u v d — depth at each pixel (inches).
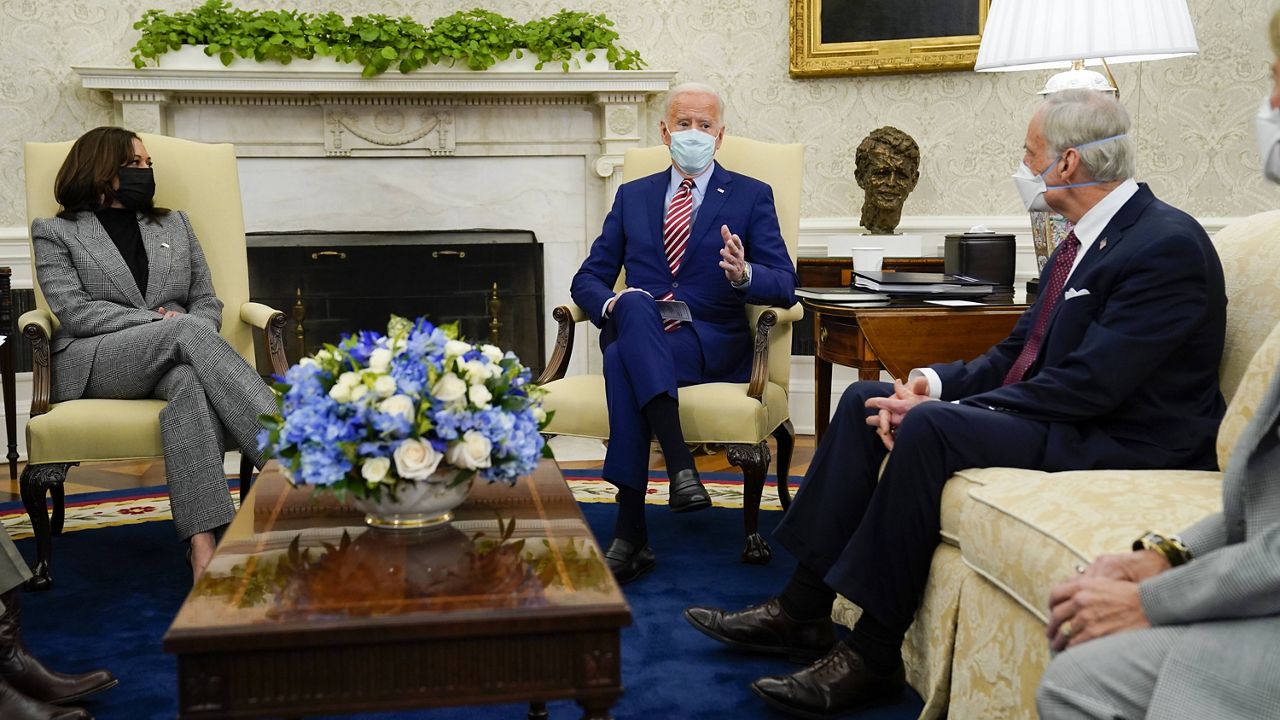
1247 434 49.9
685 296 120.5
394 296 182.5
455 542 61.2
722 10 180.5
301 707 49.6
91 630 94.2
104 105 172.1
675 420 104.6
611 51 175.3
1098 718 47.9
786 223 126.3
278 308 179.8
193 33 167.8
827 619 86.3
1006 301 114.2
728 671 85.6
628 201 126.0
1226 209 167.2
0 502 140.4
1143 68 167.2
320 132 177.9
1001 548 65.8
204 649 48.1
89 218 114.7
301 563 57.7
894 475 75.9
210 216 123.5
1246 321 78.7
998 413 77.6
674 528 126.9
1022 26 108.0
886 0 173.3
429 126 179.8
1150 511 62.2
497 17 173.8
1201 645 46.5
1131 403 77.2
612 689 51.9
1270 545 45.3
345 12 180.9
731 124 182.4
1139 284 75.8
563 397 112.7
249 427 101.4
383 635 49.4
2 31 167.8
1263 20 162.1
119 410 102.3
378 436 60.9
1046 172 82.5
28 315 109.3
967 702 69.9
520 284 185.3
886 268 152.6
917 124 177.5
